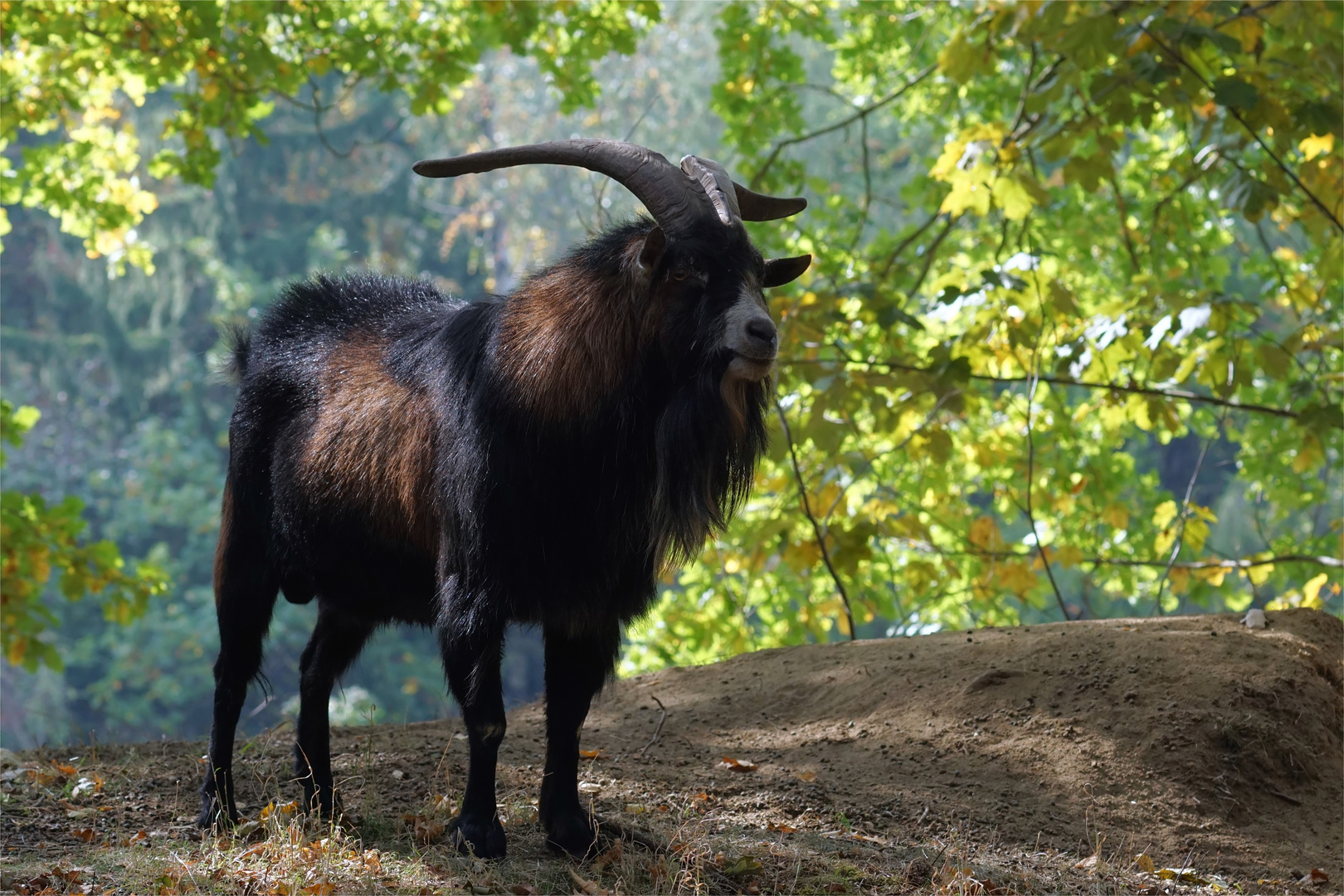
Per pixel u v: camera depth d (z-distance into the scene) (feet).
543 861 19.71
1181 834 23.04
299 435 21.98
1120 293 51.01
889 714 27.09
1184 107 36.65
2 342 133.28
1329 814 24.26
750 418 19.79
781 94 54.34
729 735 27.48
